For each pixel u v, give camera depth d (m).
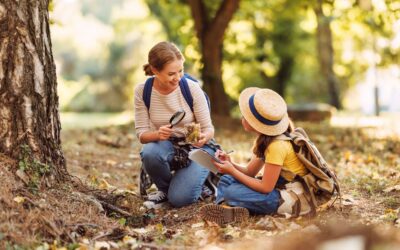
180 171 5.88
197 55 16.05
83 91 37.56
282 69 25.56
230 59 21.41
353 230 3.88
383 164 8.26
